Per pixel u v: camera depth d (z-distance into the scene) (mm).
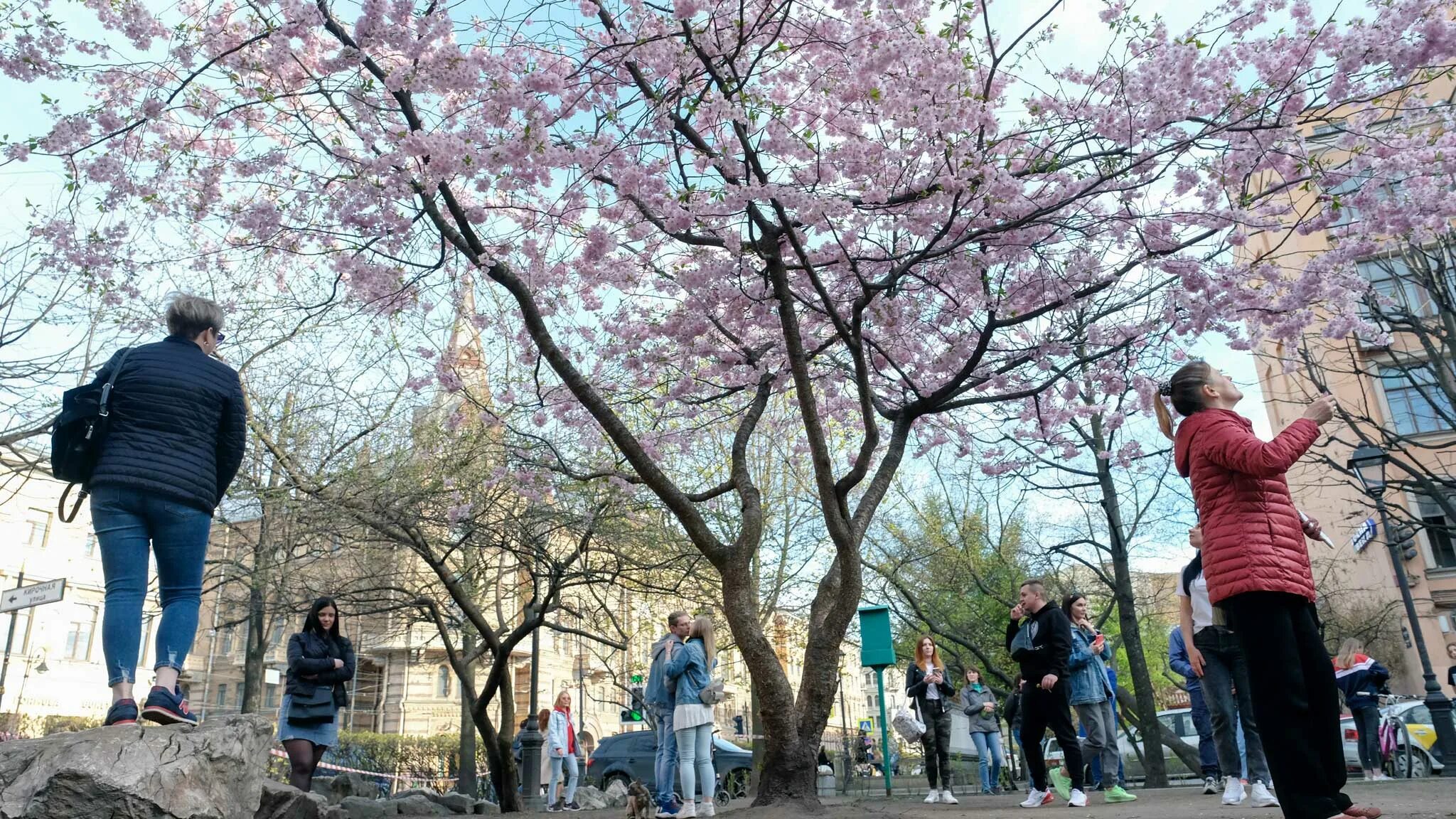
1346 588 26016
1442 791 7492
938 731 10562
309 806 6098
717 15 7375
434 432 11961
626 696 40594
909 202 7754
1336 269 8414
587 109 7355
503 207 8148
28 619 36469
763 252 7824
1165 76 6645
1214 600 3814
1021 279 9148
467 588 15289
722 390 11742
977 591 23750
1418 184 7633
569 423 11070
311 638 7832
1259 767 6863
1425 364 12852
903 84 6660
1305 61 6949
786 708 7859
